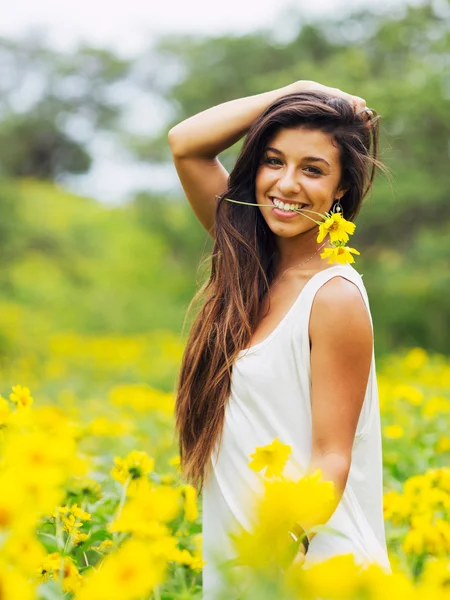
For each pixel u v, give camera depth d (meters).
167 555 1.90
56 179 41.19
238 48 19.50
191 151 2.88
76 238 25.17
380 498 2.48
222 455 2.46
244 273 2.58
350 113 2.51
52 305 20.06
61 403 8.60
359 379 2.33
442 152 16.44
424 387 7.56
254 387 2.40
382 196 15.90
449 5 17.11
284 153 2.49
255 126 2.54
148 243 25.27
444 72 16.03
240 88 19.70
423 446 5.00
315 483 1.72
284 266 2.59
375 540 2.42
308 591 1.54
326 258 2.52
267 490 1.67
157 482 3.43
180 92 20.17
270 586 1.58
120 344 14.05
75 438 3.97
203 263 2.98
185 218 21.03
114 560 1.52
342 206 2.62
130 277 23.81
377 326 16.77
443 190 16.17
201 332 2.59
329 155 2.48
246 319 2.48
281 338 2.39
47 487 1.61
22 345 14.88
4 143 37.88
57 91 40.47
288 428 2.37
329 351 2.31
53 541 2.58
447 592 1.86
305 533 1.87
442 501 3.16
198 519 3.53
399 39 17.53
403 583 1.56
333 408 2.30
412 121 16.00
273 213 2.52
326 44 19.25
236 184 2.64
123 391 6.68
